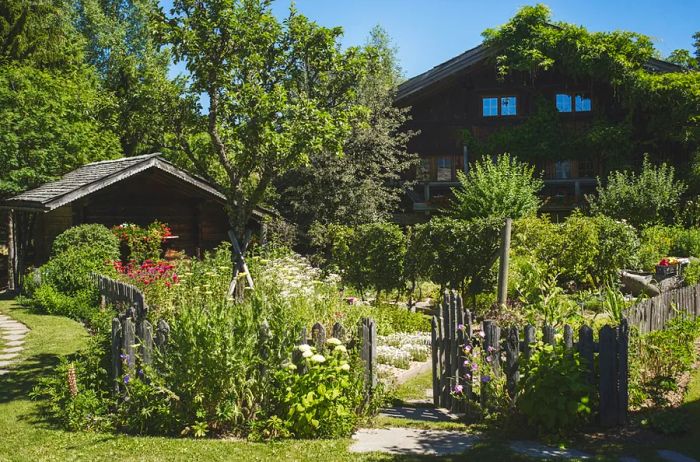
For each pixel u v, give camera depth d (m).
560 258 16.72
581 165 29.81
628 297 15.42
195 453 5.92
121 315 7.70
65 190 17.58
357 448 6.09
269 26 11.96
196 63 11.28
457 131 30.22
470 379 7.19
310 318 10.38
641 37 27.42
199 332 6.46
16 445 6.29
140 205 20.19
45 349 10.72
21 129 23.59
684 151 28.23
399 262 15.14
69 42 32.75
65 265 15.52
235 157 12.40
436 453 5.89
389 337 11.38
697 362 8.40
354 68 13.12
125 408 6.91
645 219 23.55
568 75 29.41
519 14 28.73
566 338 6.63
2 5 28.64
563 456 5.70
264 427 6.49
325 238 22.06
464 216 22.44
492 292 14.55
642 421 6.52
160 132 16.16
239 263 11.38
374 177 25.47
